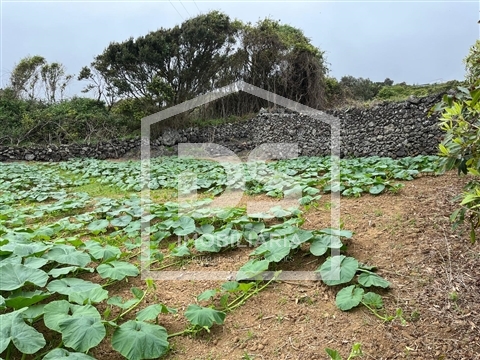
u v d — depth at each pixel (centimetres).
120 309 278
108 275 296
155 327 235
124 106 1559
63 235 466
